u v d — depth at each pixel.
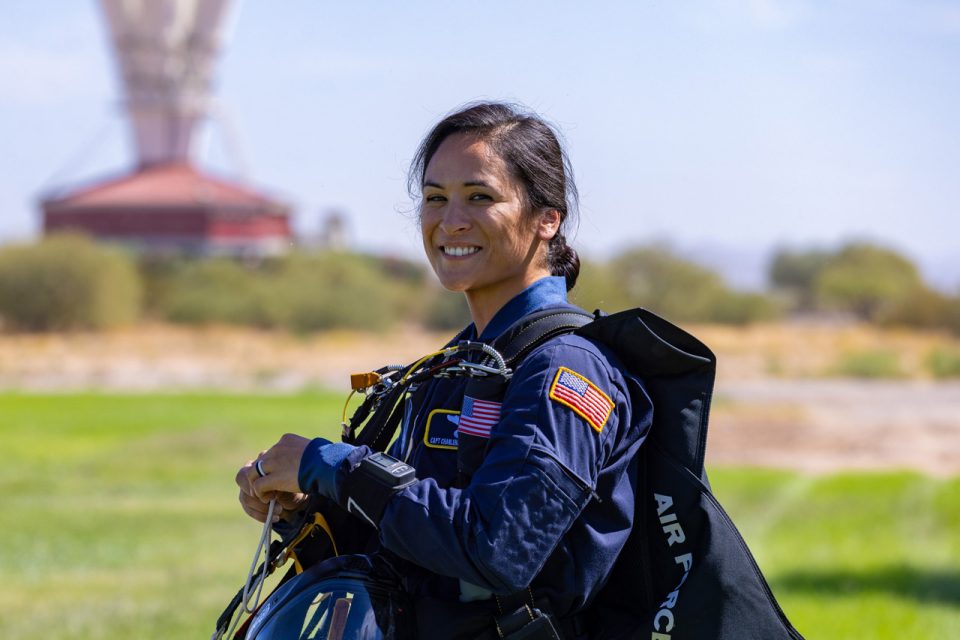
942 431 39.75
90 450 29.47
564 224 4.14
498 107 4.00
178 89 123.31
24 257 79.31
